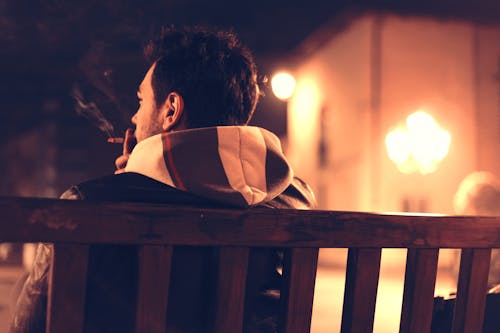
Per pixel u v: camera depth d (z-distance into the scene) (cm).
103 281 105
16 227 91
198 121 120
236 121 123
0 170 1677
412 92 1344
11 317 110
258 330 123
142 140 122
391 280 1134
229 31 131
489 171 1329
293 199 132
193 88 119
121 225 97
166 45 123
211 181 110
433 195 1308
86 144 1543
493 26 1337
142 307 100
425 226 119
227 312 107
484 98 1339
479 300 127
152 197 108
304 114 1656
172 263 110
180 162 108
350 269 118
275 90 1220
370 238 115
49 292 95
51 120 1529
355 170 1391
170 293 110
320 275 1200
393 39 1345
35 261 108
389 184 1324
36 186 1675
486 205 378
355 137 1396
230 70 122
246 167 114
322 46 1559
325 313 674
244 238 106
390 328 586
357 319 116
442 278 1069
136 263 105
